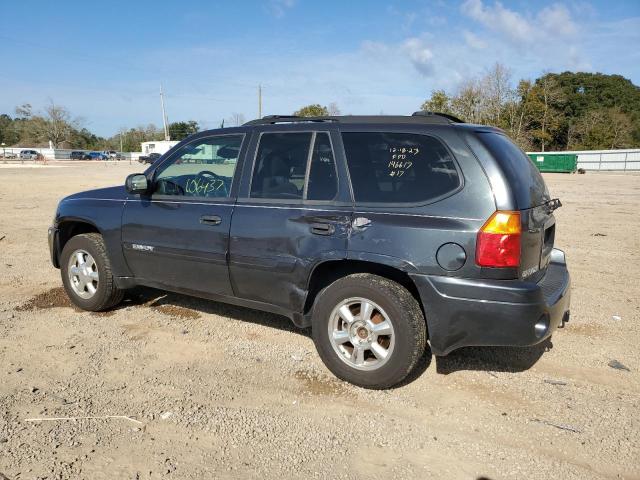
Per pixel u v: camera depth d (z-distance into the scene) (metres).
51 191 20.14
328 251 3.83
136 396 3.67
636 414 3.53
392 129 3.84
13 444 3.07
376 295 3.65
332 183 3.95
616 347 4.64
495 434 3.28
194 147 4.73
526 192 3.63
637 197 21.03
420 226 3.54
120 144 126.81
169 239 4.66
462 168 3.53
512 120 68.06
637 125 80.62
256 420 3.40
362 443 3.17
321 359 4.05
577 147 75.25
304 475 2.86
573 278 7.09
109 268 5.14
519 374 4.10
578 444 3.18
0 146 123.81
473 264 3.41
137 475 2.83
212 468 2.90
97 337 4.71
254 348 4.52
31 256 8.02
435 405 3.62
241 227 4.23
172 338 4.71
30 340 4.61
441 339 3.56
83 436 3.17
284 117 4.47
